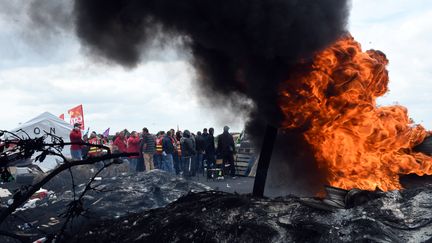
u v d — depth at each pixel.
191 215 5.50
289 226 4.57
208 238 4.88
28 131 16.38
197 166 17.77
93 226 6.53
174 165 18.14
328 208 4.71
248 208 5.34
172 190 10.15
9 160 3.41
